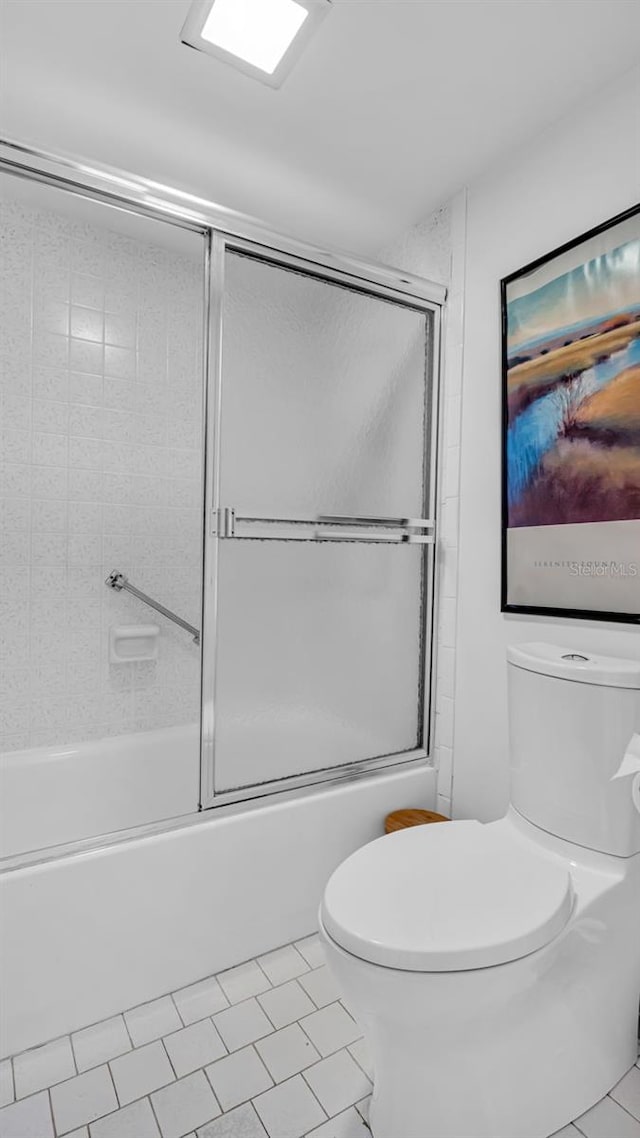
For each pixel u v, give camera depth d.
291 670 1.79
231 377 1.65
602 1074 1.23
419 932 1.01
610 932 1.22
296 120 1.67
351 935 1.01
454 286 2.01
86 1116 1.17
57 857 1.39
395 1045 1.08
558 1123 1.16
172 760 2.30
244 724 1.71
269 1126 1.16
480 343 1.90
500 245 1.83
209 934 1.56
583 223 1.58
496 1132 1.10
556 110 1.62
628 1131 1.16
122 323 2.28
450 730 2.02
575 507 1.56
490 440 1.87
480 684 1.90
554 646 1.53
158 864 1.48
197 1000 1.48
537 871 1.21
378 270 1.88
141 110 1.63
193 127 1.70
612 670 1.27
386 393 1.95
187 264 2.42
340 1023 1.41
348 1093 1.23
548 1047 1.13
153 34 1.39
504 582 1.77
